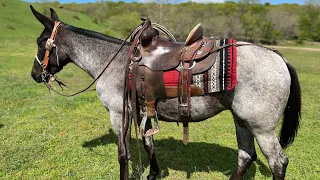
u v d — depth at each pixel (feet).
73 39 10.58
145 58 8.80
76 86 28.19
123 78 9.57
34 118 18.61
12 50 58.90
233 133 16.79
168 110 9.05
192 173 12.30
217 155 13.88
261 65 8.06
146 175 12.24
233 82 8.02
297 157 13.51
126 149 10.04
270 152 8.40
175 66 8.43
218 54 8.23
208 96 8.47
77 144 15.07
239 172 9.89
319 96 24.62
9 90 25.84
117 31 149.28
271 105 8.07
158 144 15.20
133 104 9.09
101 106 21.71
